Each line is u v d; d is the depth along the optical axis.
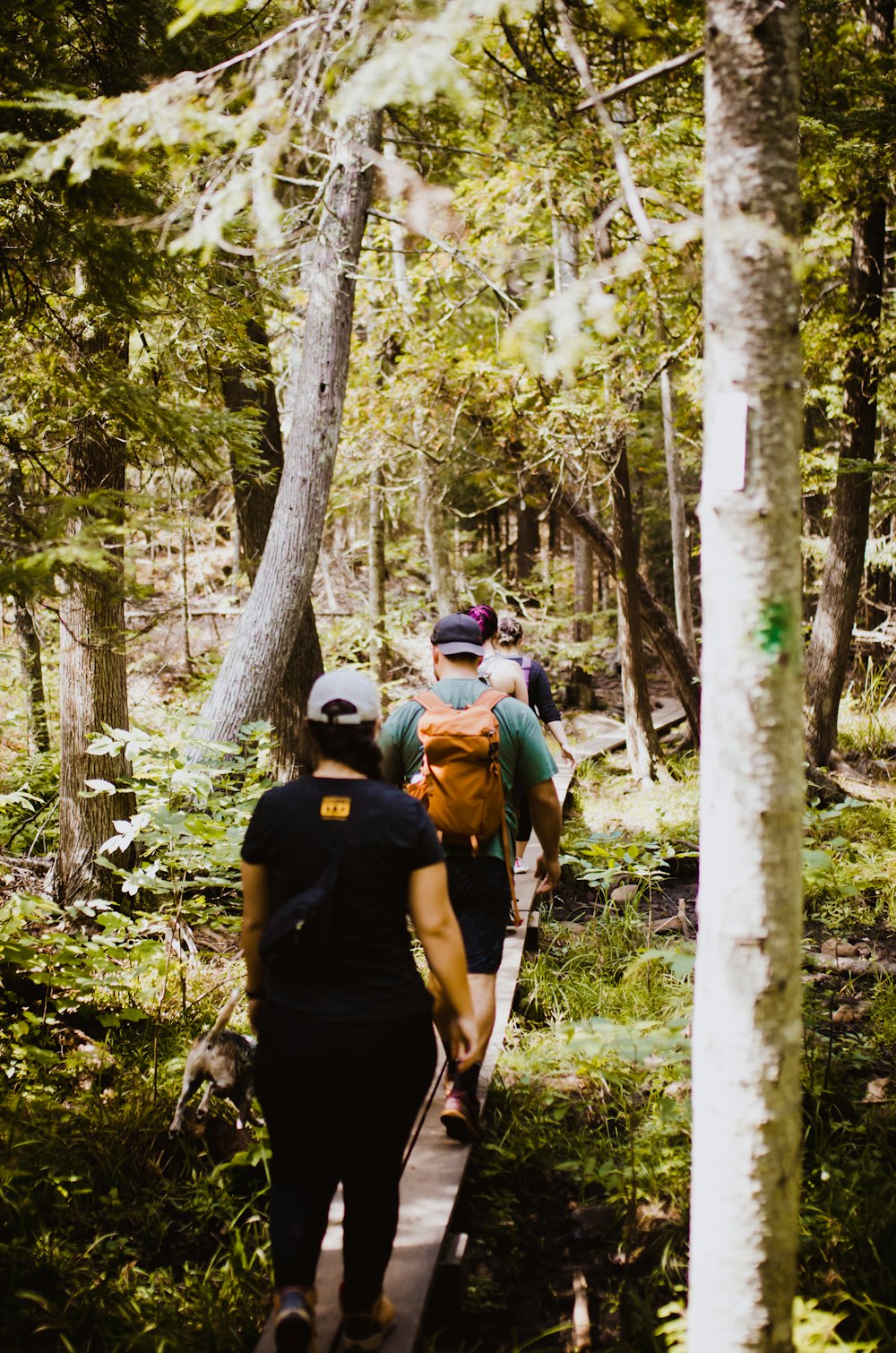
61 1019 4.44
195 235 2.44
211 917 4.96
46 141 3.54
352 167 5.80
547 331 2.22
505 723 3.37
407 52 2.22
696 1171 2.08
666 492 18.70
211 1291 2.92
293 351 10.12
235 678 6.08
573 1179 3.64
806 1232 3.21
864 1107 4.09
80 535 3.09
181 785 4.90
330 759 2.37
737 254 1.88
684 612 12.62
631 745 10.73
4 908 4.52
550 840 3.52
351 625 13.07
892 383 11.07
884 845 8.24
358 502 13.31
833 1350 2.63
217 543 14.60
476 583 14.51
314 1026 2.14
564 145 6.52
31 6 3.55
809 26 7.77
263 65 2.58
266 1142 3.41
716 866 1.98
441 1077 3.84
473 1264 3.23
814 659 10.55
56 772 7.64
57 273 4.63
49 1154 3.44
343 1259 2.36
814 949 6.32
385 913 2.24
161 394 4.55
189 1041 4.29
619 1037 3.02
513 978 4.91
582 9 5.24
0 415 4.66
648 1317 2.86
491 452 11.62
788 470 1.92
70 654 5.44
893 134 7.08
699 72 6.29
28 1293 2.70
